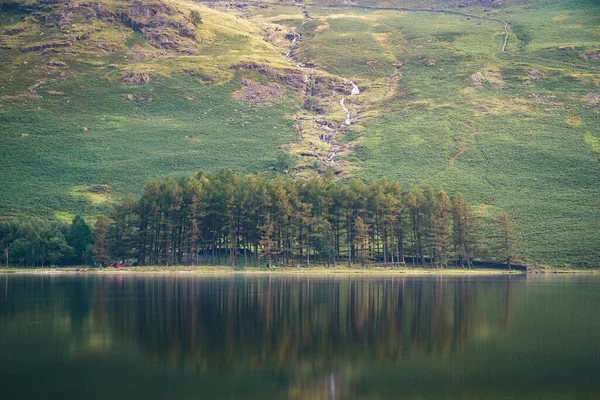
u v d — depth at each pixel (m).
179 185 132.88
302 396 35.34
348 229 137.38
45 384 36.97
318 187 136.25
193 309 65.12
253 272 124.31
